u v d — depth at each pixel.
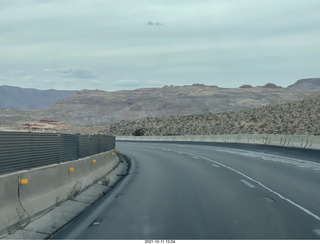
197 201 11.73
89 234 8.12
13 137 8.84
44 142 10.84
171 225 8.77
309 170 20.00
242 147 41.84
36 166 10.17
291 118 83.81
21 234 7.93
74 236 7.97
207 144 52.09
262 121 88.00
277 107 102.69
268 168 21.11
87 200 12.17
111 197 12.68
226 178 17.20
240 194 12.96
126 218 9.55
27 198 9.04
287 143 41.06
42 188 10.02
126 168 22.81
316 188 14.19
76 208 10.82
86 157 15.85
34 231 8.23
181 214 9.91
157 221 9.18
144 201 11.85
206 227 8.55
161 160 28.06
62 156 12.50
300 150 34.62
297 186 14.70
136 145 56.19
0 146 8.16
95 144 18.59
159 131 102.38
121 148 48.03
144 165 24.34
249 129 81.62
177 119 115.38
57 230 8.41
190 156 31.34
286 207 10.73
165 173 19.56
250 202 11.50
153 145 54.69
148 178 17.64
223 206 10.91
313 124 72.75
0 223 7.60
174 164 24.62
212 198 12.23
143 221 9.20
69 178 12.41
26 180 8.76
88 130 141.50
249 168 21.25
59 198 10.87
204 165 23.50
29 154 9.73
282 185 14.96
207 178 17.28
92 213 10.18
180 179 17.08
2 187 7.95
